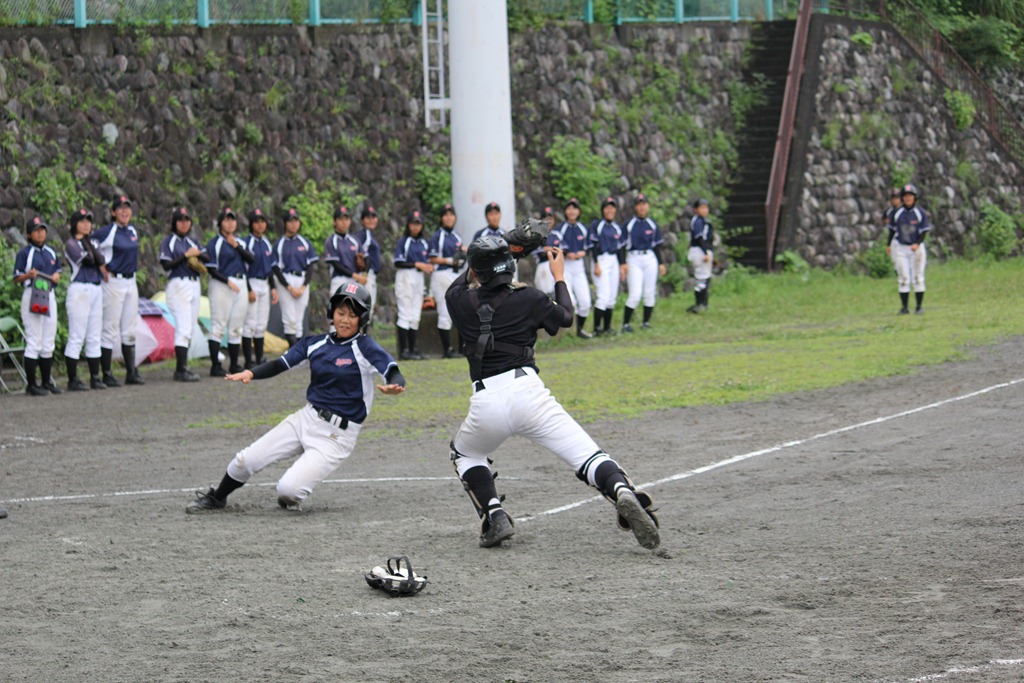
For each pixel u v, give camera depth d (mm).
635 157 88438
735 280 86375
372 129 74688
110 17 63906
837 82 97625
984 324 60656
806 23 95938
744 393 43406
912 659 16000
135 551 23359
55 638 17875
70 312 51188
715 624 17859
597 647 16984
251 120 69000
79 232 51062
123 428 40875
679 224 88875
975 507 24828
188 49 67062
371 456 34688
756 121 95500
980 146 109188
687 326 68750
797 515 25016
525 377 22484
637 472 30766
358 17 75125
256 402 46469
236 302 55656
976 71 117250
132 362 53156
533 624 18141
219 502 27516
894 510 25000
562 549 22906
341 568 21781
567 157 83750
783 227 91062
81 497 29578
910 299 76438
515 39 83750
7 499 29562
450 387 48625
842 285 86500
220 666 16500
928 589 19172
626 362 53250
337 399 27250
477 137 63281
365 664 16500
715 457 32406
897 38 103438
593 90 87312
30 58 60031
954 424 35344
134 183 63062
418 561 22219
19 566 22281
